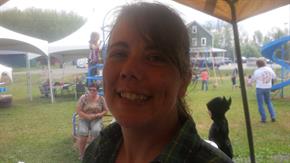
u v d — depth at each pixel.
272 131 8.19
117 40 0.82
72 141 7.42
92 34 10.25
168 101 0.81
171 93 0.81
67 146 7.02
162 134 0.85
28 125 9.41
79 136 5.75
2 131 8.70
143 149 0.88
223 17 3.83
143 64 0.79
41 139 7.72
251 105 12.41
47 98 15.69
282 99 14.13
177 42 0.81
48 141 7.51
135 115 0.79
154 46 0.79
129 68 0.78
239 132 8.09
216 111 3.47
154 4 0.85
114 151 1.01
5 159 6.20
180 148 0.81
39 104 13.69
